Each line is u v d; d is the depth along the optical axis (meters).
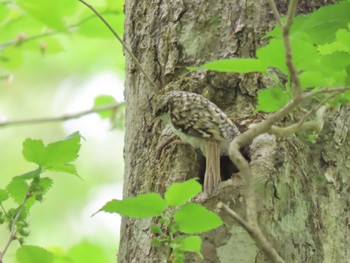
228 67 4.80
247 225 4.35
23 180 5.18
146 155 6.38
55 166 5.15
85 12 8.43
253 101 6.10
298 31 4.84
